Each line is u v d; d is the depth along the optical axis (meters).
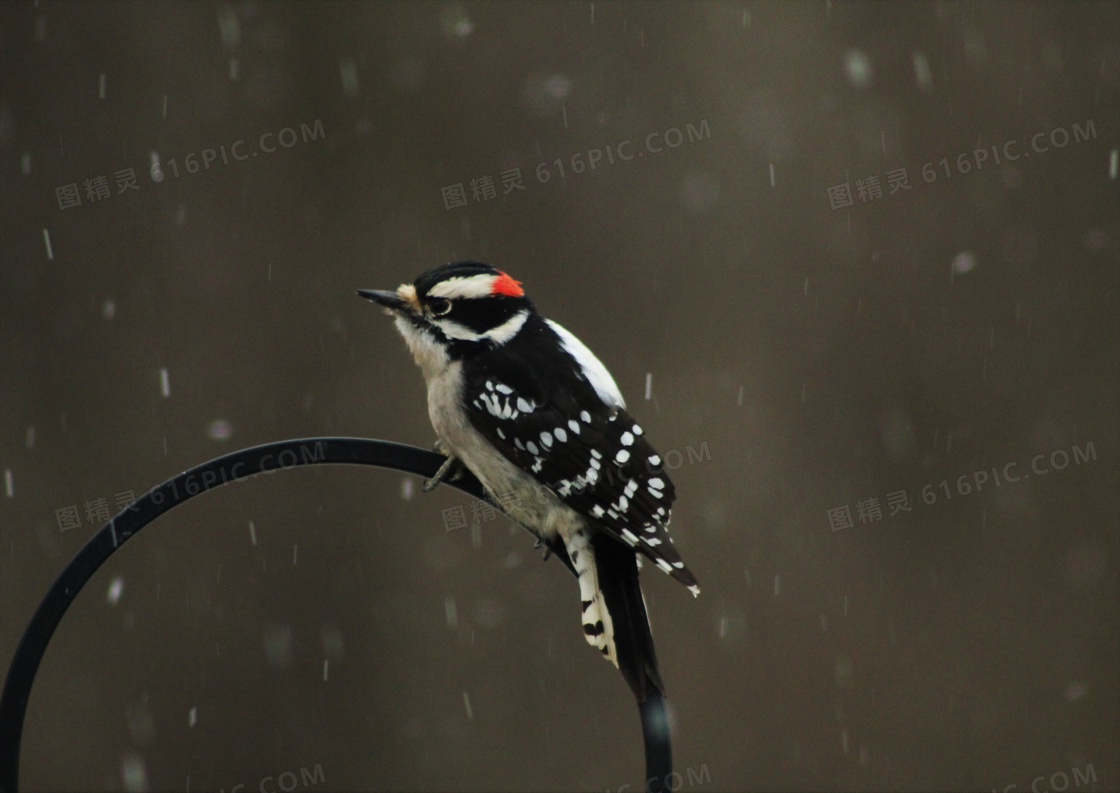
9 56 12.31
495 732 12.80
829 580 12.52
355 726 12.79
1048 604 12.69
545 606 12.90
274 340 12.36
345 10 12.38
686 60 12.48
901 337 12.57
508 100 12.42
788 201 12.48
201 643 12.72
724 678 12.51
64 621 12.65
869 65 12.51
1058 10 12.54
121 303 12.29
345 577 12.83
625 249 12.45
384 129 12.41
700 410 12.41
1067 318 12.55
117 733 12.64
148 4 12.34
